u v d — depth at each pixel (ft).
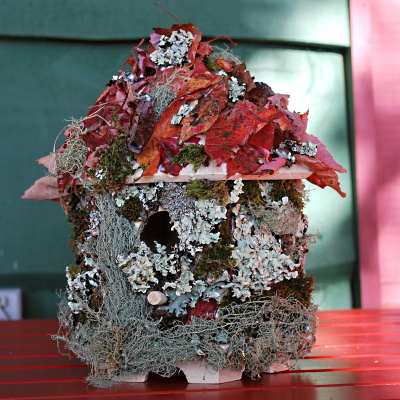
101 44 4.09
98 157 2.56
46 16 4.02
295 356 2.67
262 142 2.53
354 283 4.36
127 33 4.04
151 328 2.53
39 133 4.07
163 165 2.50
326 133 4.29
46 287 4.12
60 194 2.78
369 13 4.25
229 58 2.86
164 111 2.53
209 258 2.49
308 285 2.69
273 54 4.20
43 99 4.07
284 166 2.58
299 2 4.18
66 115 4.08
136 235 2.55
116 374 2.60
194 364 2.57
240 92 2.57
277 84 4.21
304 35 4.18
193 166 2.48
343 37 4.24
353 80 4.27
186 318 2.53
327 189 4.27
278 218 2.56
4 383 2.69
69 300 2.71
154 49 2.77
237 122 2.50
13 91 4.06
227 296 2.54
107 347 2.55
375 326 3.51
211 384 2.57
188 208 2.52
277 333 2.58
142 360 2.53
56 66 4.08
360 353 3.01
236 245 2.54
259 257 2.53
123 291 2.55
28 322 3.76
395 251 4.33
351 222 4.32
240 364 2.58
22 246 4.07
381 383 2.60
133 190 2.54
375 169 4.29
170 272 2.51
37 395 2.54
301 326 2.64
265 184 2.58
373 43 4.27
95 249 2.61
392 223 4.32
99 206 2.57
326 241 4.26
